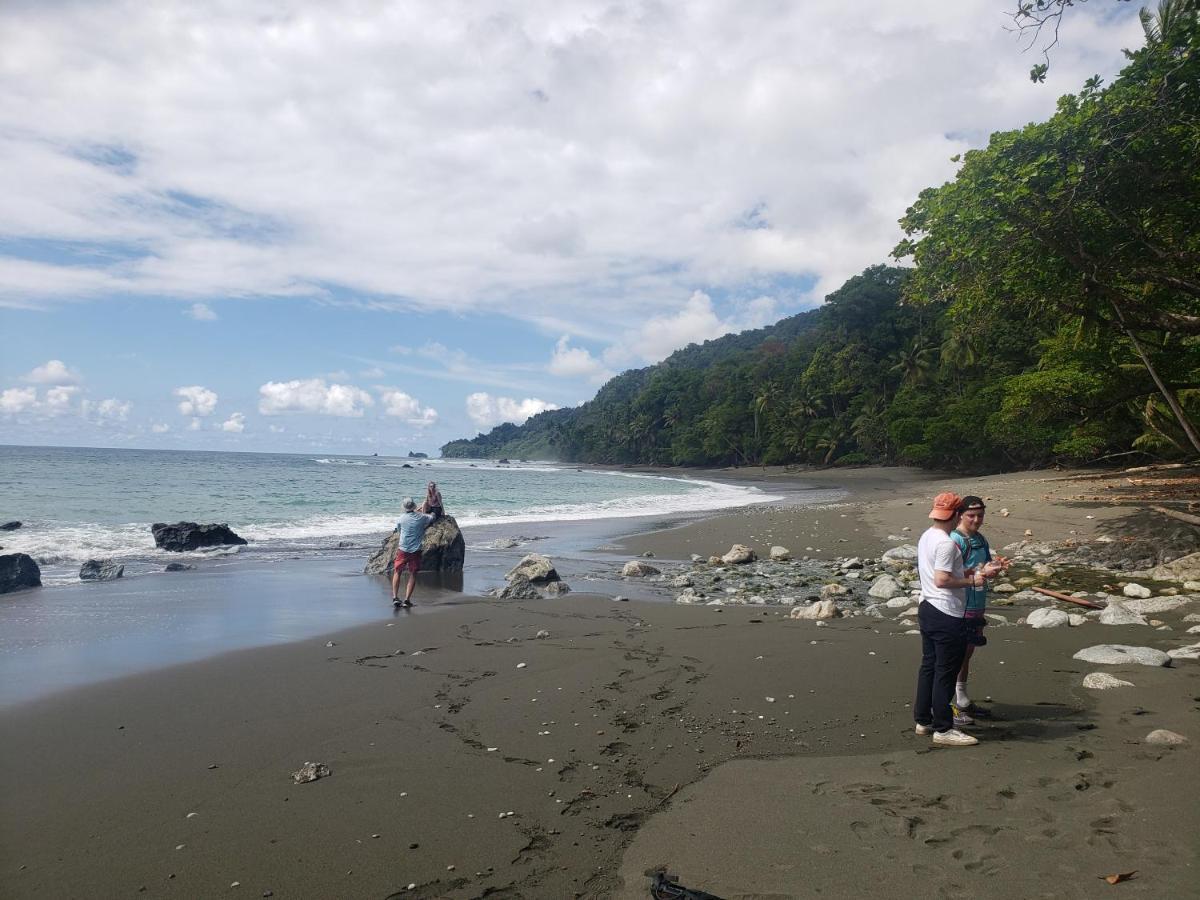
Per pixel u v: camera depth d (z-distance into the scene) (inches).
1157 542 509.4
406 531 408.2
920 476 2347.4
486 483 2257.6
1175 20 482.6
